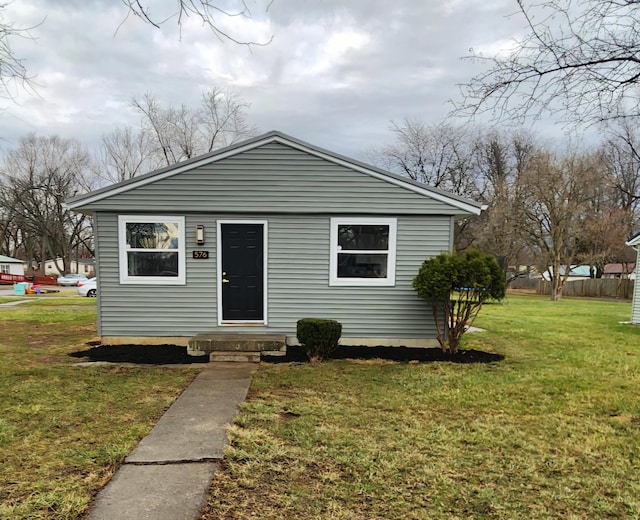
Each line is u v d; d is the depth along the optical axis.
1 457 2.97
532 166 24.42
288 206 7.18
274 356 6.62
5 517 2.22
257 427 3.64
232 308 7.33
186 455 3.04
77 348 7.07
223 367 5.94
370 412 4.13
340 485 2.69
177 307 7.26
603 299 26.36
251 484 2.66
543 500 2.59
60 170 37.59
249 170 7.15
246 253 7.30
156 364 6.06
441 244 7.32
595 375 5.66
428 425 3.80
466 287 6.53
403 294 7.36
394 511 2.41
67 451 3.08
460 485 2.74
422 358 6.58
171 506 2.37
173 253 7.23
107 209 7.06
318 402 4.40
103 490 2.53
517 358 6.75
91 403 4.22
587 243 26.30
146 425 3.64
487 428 3.76
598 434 3.66
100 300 7.21
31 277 39.69
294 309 7.31
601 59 4.03
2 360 6.08
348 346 7.30
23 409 3.99
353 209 7.21
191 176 7.12
